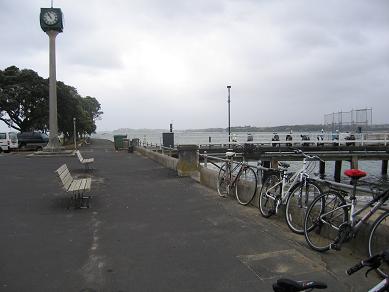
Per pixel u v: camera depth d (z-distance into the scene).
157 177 15.09
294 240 6.42
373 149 37.41
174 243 6.45
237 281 4.85
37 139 41.25
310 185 6.71
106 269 5.33
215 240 6.57
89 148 45.97
